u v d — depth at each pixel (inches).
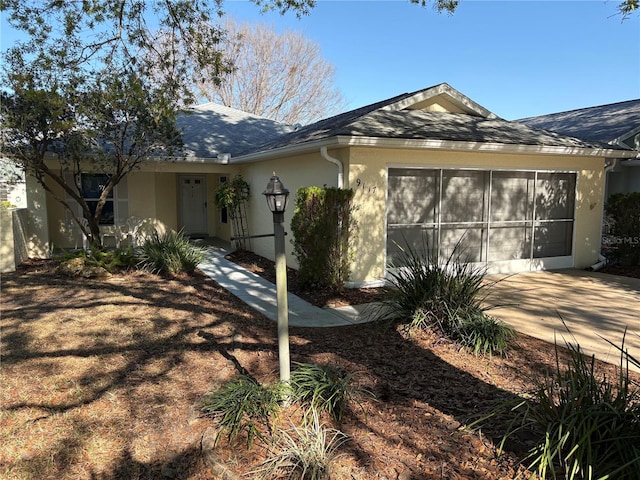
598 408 107.7
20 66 312.5
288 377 142.6
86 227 464.4
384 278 317.1
